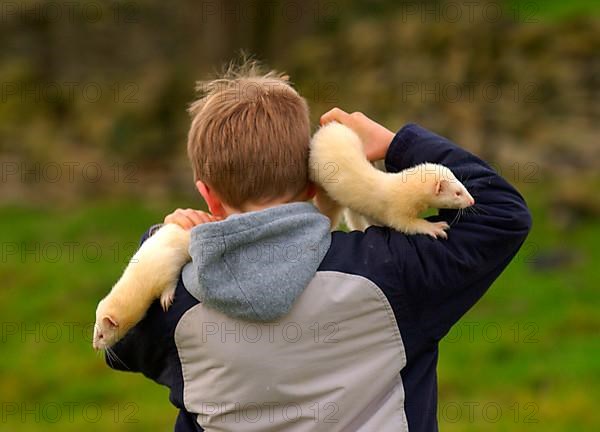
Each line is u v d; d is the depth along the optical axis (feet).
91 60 97.35
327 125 16.42
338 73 87.15
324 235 14.06
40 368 47.11
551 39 84.64
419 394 14.15
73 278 59.21
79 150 84.07
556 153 74.69
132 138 84.43
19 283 58.95
